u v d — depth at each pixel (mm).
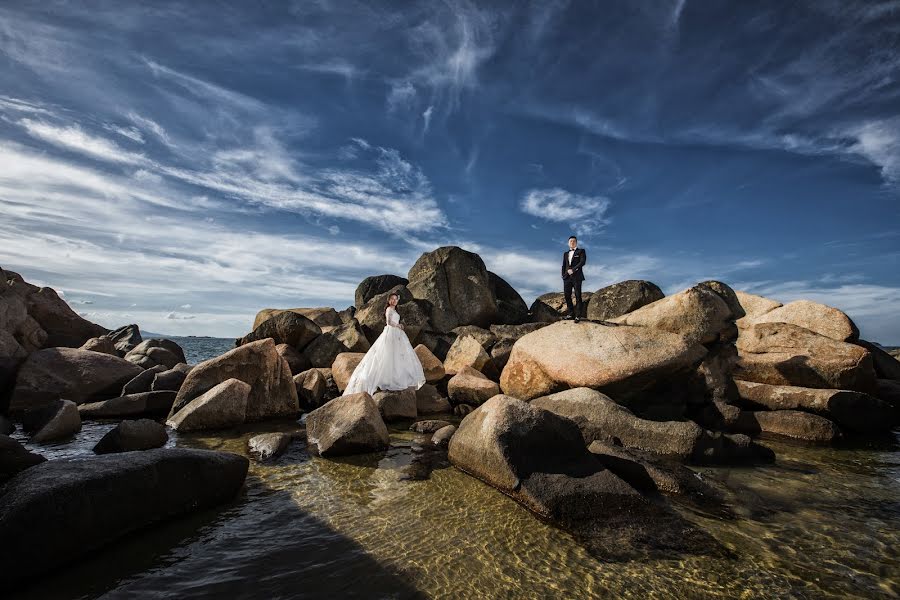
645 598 3689
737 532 5027
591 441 8188
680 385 11055
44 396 11414
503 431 6227
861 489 6594
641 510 5289
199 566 3904
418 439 8656
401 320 18281
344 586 3654
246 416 10156
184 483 4941
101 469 4328
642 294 17859
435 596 3572
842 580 4078
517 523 5004
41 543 3645
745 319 13859
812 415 10109
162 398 10875
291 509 5238
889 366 14117
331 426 7930
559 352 10820
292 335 16750
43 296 19969
